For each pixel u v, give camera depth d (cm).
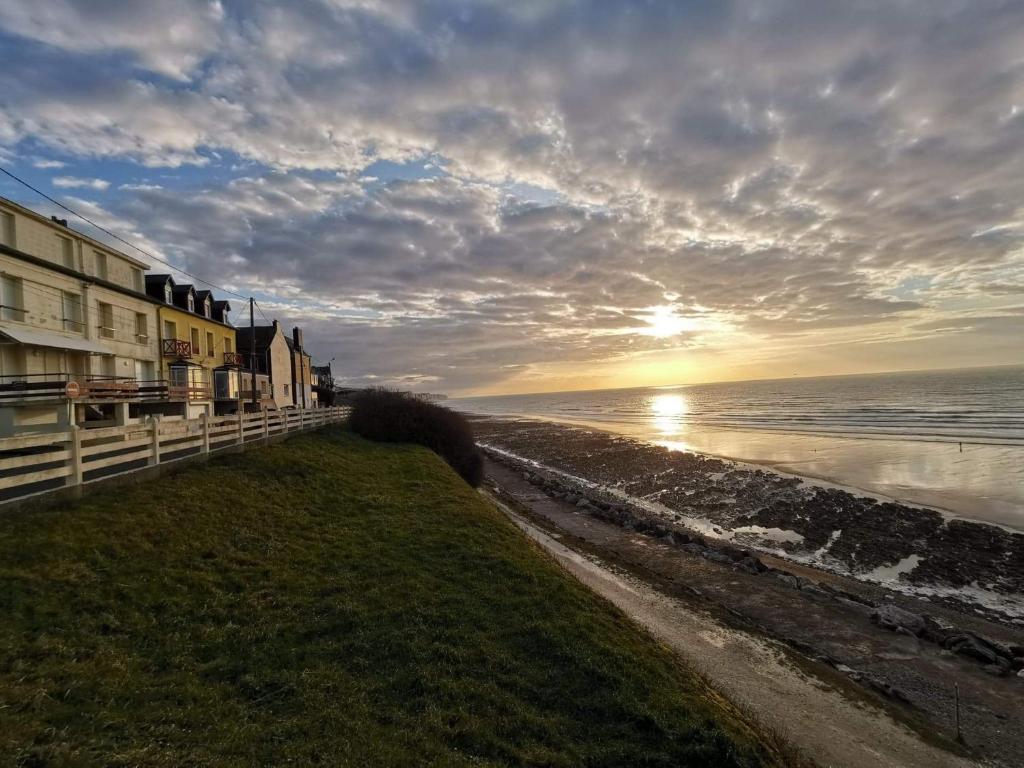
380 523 1311
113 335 2333
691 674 883
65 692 555
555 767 589
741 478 3409
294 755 535
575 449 5384
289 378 4328
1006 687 1081
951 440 4322
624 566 1716
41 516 870
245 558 979
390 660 743
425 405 3088
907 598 1600
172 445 1305
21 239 1881
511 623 885
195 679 639
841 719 905
